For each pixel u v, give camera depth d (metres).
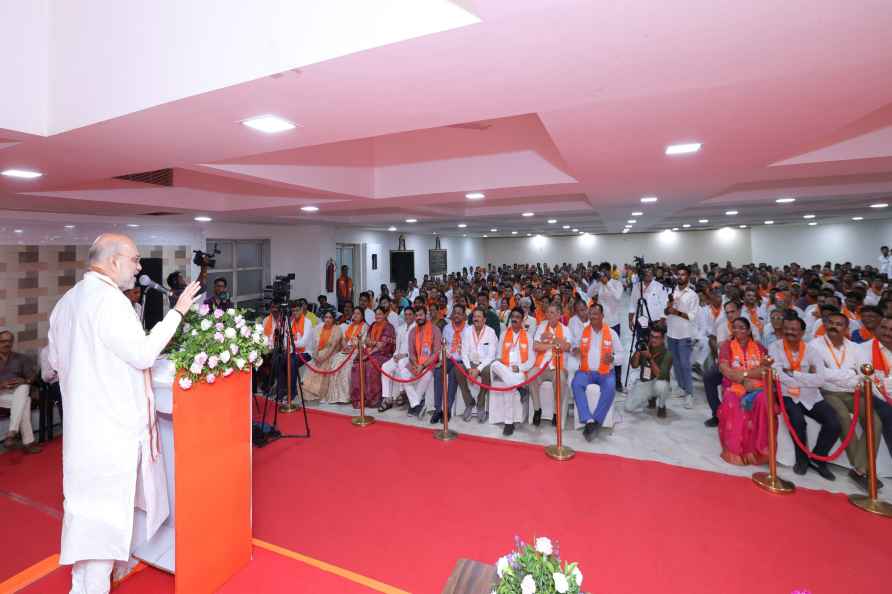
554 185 5.60
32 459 4.35
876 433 3.78
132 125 2.70
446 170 5.97
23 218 6.19
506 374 5.16
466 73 2.13
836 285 8.76
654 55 2.00
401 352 6.18
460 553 2.89
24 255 6.18
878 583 2.55
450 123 2.94
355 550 2.92
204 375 2.42
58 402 4.87
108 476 2.20
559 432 4.41
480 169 5.78
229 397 2.65
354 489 3.73
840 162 4.43
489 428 5.23
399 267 16.59
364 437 4.93
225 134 2.98
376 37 1.83
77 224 6.86
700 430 4.99
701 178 5.22
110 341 2.15
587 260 23.33
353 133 3.08
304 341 6.54
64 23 2.71
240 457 2.73
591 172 4.85
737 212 11.58
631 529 3.12
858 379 3.64
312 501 3.54
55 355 2.38
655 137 3.46
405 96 2.41
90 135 2.85
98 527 2.17
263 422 4.87
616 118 2.99
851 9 1.62
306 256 12.34
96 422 2.19
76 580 2.31
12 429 4.38
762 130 3.30
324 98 2.39
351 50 1.87
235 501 2.69
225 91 2.22
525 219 12.36
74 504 2.18
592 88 2.41
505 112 2.76
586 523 3.20
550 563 1.73
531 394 5.30
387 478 3.93
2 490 3.76
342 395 6.30
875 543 2.91
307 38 1.96
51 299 6.47
